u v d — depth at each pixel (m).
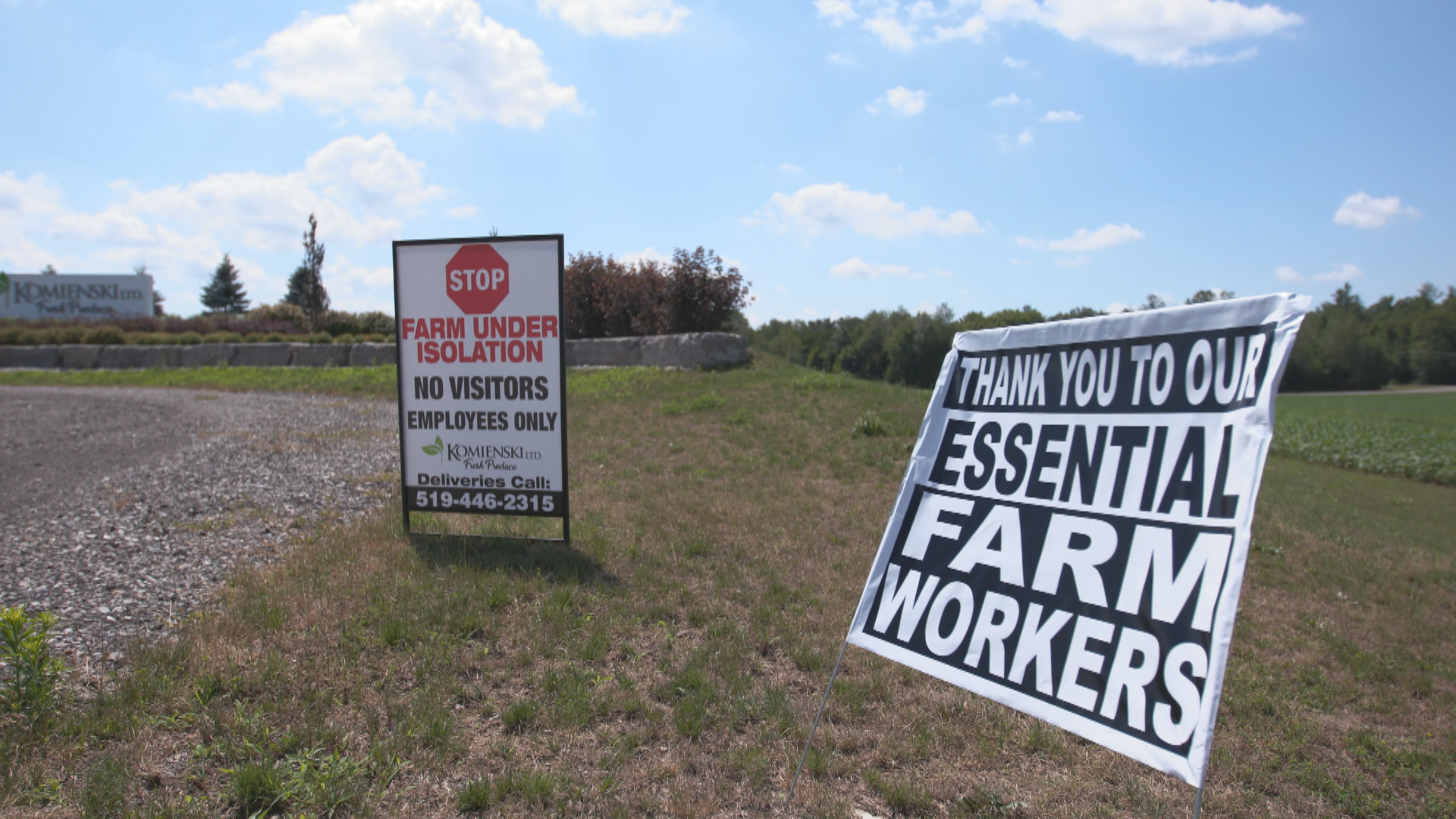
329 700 3.49
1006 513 2.84
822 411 11.70
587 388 14.31
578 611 4.58
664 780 3.05
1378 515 12.21
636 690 3.71
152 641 3.97
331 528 6.25
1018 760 3.33
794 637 4.37
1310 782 3.35
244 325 29.84
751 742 3.33
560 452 5.85
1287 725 3.85
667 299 17.97
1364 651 5.05
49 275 39.66
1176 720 2.16
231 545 5.68
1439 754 3.71
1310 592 6.32
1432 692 4.51
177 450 9.48
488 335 5.93
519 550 5.67
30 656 3.19
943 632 2.83
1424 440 26.81
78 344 24.17
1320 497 13.11
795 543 6.12
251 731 3.18
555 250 5.79
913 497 3.15
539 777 2.94
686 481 8.08
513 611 4.52
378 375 17.72
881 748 3.32
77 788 2.79
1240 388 2.33
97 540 5.68
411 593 4.65
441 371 6.03
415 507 6.14
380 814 2.77
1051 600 2.60
